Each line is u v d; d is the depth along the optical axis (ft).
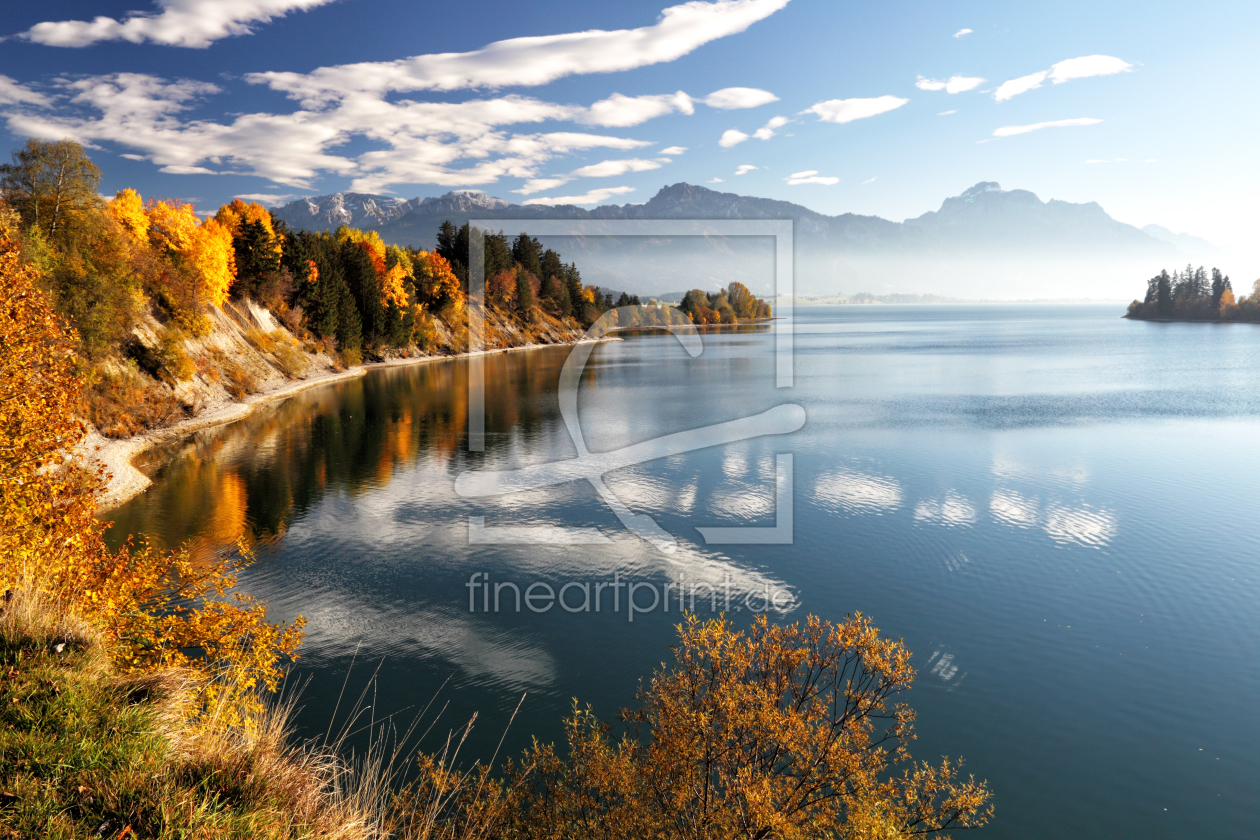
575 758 48.70
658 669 75.10
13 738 19.19
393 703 68.74
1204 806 55.26
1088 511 127.03
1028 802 55.47
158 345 217.97
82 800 17.63
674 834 40.27
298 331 367.86
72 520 46.75
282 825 19.33
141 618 44.47
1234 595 91.66
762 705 42.55
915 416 229.04
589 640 81.35
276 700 67.87
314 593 94.68
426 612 88.63
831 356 483.51
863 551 108.78
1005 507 130.00
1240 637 81.00
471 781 54.03
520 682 72.54
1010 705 68.33
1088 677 73.10
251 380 278.67
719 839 39.19
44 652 24.16
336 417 241.76
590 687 71.77
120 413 186.80
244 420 235.40
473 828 42.47
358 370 393.29
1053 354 491.72
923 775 55.72
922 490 141.79
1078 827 53.06
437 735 63.46
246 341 312.29
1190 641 80.38
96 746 19.58
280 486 151.33
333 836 20.06
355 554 109.29
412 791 42.96
